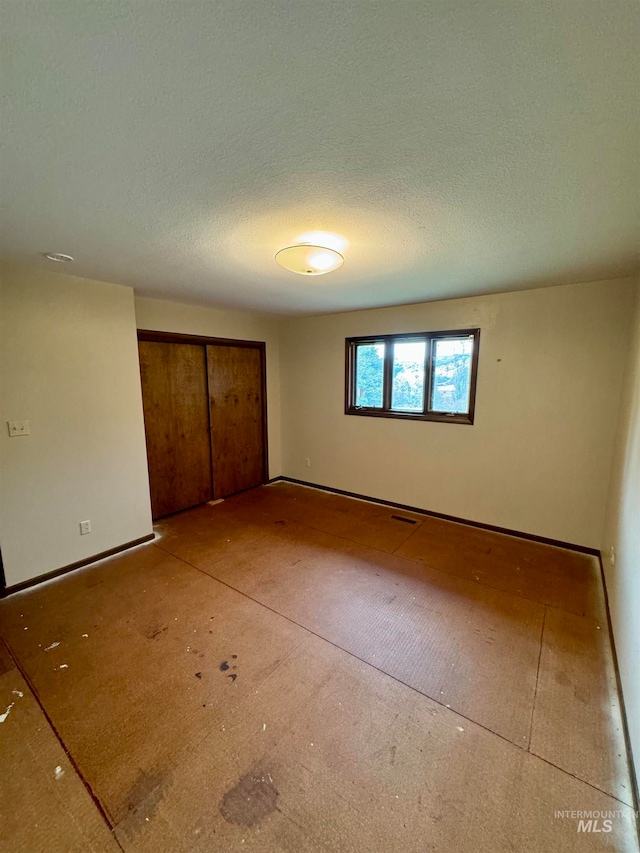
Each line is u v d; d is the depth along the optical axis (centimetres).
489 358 333
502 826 120
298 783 133
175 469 401
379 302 365
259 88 90
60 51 79
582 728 153
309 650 198
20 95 90
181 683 177
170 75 86
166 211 159
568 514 311
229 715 160
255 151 117
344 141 111
